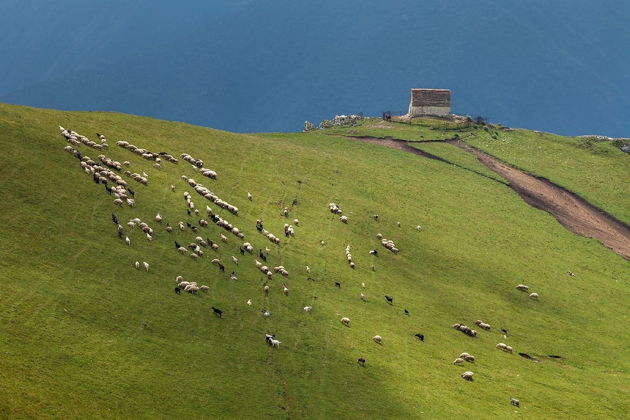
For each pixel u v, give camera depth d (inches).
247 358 2454.5
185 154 4185.5
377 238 3966.5
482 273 3902.6
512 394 2645.2
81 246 2773.1
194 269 2910.9
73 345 2219.5
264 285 2984.7
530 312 3599.9
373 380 2504.9
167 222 3201.3
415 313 3223.4
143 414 2023.9
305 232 3730.3
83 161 3403.1
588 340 3395.7
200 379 2263.8
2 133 3363.7
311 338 2691.9
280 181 4357.8
